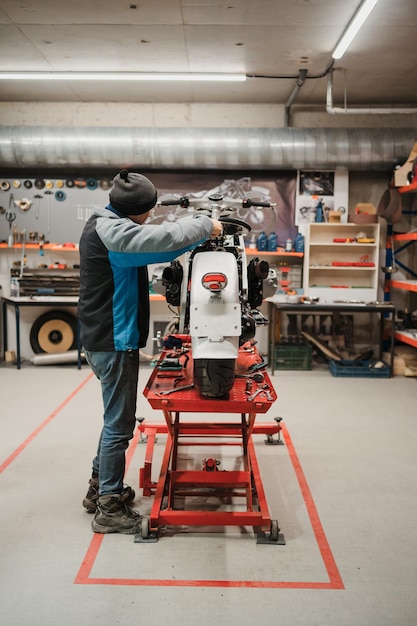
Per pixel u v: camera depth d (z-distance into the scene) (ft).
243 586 6.31
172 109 18.83
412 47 13.60
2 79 16.14
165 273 7.40
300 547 7.18
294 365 18.15
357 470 9.72
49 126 17.15
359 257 19.31
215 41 13.33
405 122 18.95
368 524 7.81
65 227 18.92
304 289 18.44
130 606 5.92
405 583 6.40
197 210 7.93
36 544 7.13
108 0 11.14
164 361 8.25
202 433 10.03
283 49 13.80
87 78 15.24
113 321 7.05
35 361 18.42
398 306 19.92
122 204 6.85
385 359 18.33
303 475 9.48
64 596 6.07
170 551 7.03
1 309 19.60
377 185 19.38
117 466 7.45
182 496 8.55
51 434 11.44
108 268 6.89
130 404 7.37
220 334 6.58
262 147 16.83
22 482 9.04
